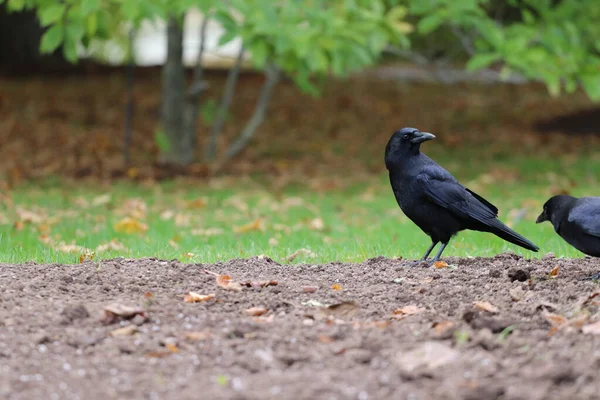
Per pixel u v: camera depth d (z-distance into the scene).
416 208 8.18
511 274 7.18
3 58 32.19
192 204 14.98
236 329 5.70
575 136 23.92
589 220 7.16
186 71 32.66
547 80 15.29
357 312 6.28
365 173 19.81
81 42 13.59
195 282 7.20
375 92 29.61
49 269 7.60
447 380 4.78
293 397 4.58
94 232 11.99
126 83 30.03
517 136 23.88
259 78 31.84
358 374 4.91
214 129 20.20
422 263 8.03
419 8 15.51
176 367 5.11
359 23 14.47
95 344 5.49
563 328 5.66
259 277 7.53
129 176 18.33
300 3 14.05
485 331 5.49
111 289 6.88
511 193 16.73
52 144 21.89
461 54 29.45
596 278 7.18
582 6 17.16
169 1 12.86
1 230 11.92
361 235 11.80
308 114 26.52
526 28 16.31
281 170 19.98
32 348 5.37
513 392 4.60
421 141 8.11
